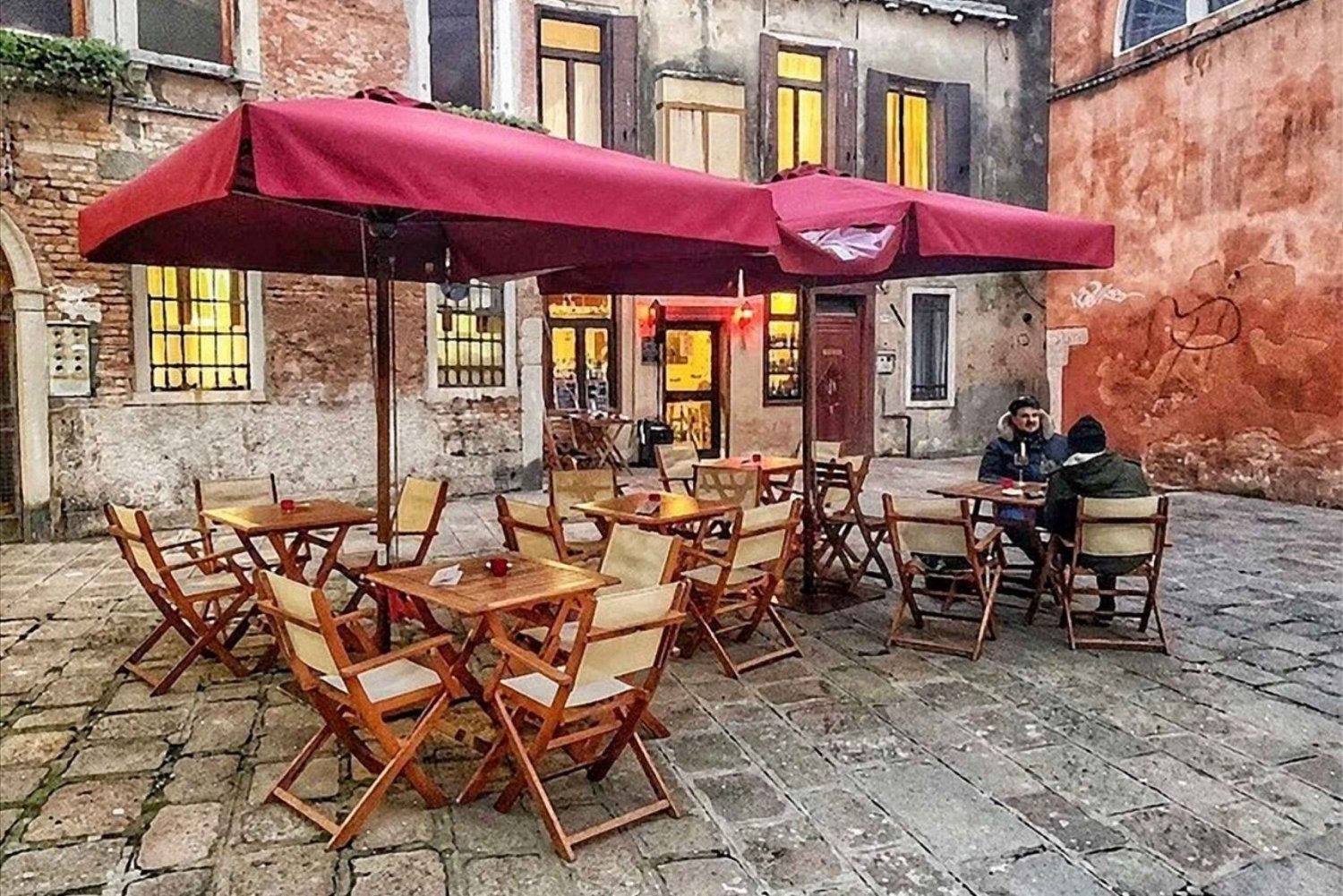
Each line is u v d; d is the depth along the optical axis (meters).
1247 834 3.12
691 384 14.05
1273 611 5.78
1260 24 10.05
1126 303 11.80
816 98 14.54
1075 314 12.52
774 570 4.95
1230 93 10.41
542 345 11.12
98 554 7.56
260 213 5.02
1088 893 2.78
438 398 10.27
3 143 7.71
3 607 5.93
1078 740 3.86
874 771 3.58
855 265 4.91
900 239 4.89
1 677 4.62
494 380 10.84
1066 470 5.20
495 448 10.79
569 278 6.95
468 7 10.48
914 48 14.99
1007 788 3.45
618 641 3.08
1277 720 4.08
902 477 12.59
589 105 13.11
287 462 9.32
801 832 3.13
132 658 4.70
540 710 3.04
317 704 3.27
